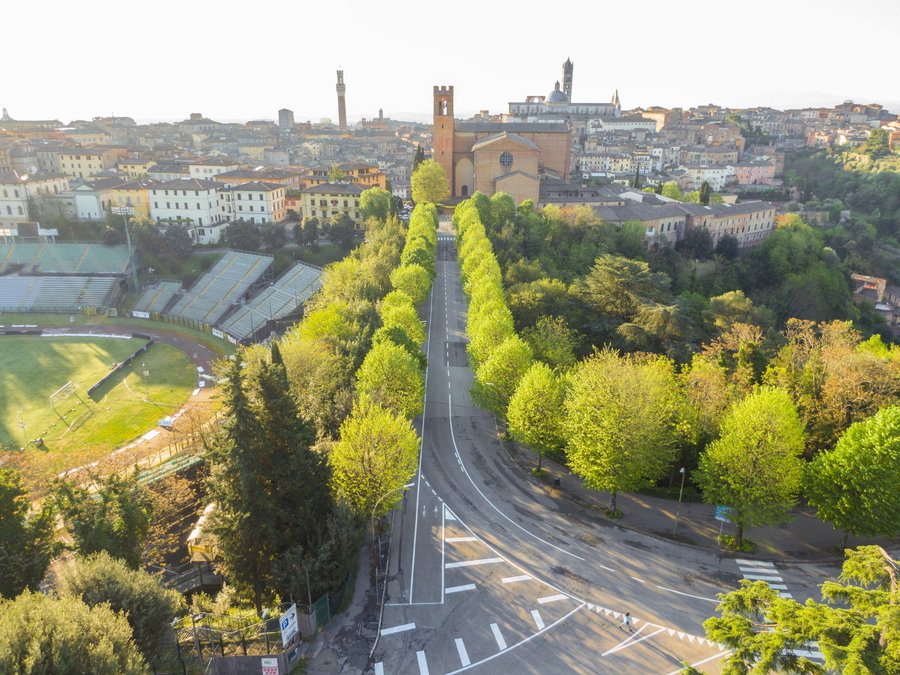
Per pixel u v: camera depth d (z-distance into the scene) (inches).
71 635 1184.8
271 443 1771.7
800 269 6156.5
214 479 1808.6
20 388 4190.5
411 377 2817.4
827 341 3307.1
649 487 2536.9
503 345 2940.5
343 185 7194.9
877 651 1116.5
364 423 2201.0
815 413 2529.5
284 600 1811.0
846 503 2017.7
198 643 1603.1
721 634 1302.9
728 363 3031.5
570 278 5049.2
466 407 3287.4
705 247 6486.2
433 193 7465.6
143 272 6259.8
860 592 1236.5
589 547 2214.6
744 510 2097.7
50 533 1838.1
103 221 6870.1
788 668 1228.5
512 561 2139.5
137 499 1969.7
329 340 3265.3
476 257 4675.2
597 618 1887.3
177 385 4232.3
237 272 6077.8
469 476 2657.5
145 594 1524.4
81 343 5054.1
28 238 6663.4
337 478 2150.6
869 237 7829.7
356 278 4362.7
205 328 5388.8
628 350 3607.3
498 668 1710.1
